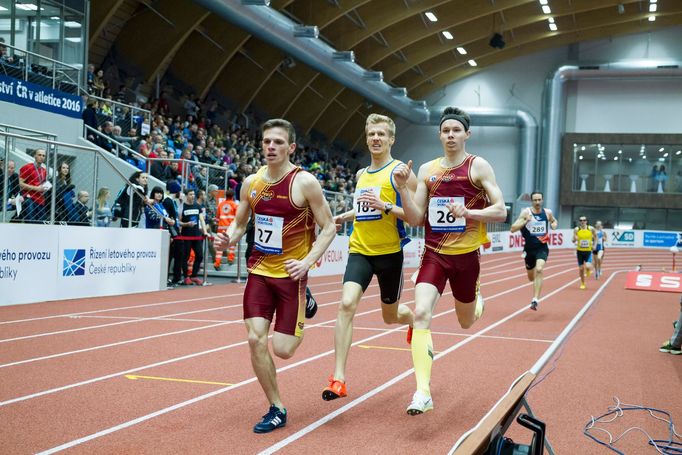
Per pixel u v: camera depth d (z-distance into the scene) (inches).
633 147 1496.1
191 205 550.6
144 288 495.8
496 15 1253.7
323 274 734.5
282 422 166.6
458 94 1598.2
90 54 937.5
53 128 584.7
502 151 1577.3
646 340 324.2
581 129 1537.9
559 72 1480.1
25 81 555.8
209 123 1008.9
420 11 1087.6
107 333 305.0
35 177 409.4
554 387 217.3
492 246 1294.3
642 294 602.5
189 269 626.2
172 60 1091.9
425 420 176.2
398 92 1322.6
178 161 582.9
